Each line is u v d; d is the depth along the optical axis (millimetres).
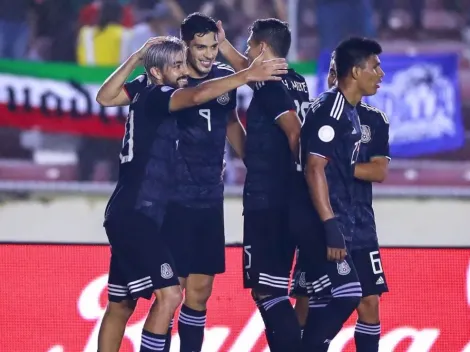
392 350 20312
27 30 35094
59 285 20266
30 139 34312
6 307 20094
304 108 18672
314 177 17047
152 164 17406
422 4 37156
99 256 20438
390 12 37000
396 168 34844
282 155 18375
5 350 20000
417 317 20422
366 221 18906
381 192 33562
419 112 35000
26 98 34219
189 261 18672
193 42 18344
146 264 17094
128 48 35094
